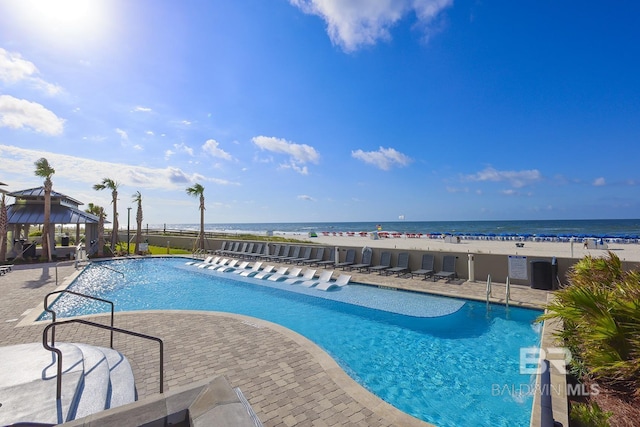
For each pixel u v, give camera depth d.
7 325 6.59
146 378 4.32
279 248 17.56
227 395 2.19
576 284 5.39
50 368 3.89
